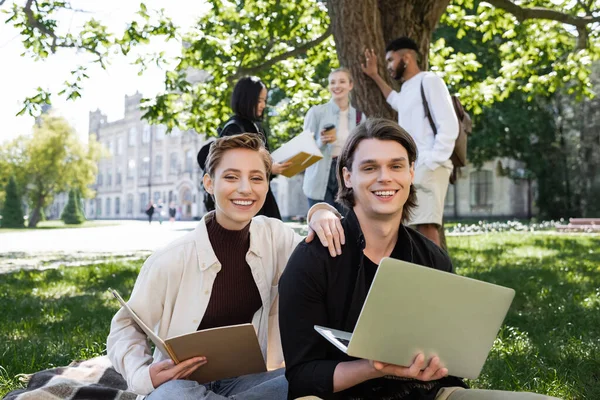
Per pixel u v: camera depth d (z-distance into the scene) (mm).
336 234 2182
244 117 4863
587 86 12547
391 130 2176
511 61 13180
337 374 2037
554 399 1915
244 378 2535
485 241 14867
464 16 11602
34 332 5312
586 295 6340
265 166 2525
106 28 10203
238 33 11789
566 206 32844
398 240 2295
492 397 2012
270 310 2730
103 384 3486
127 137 73562
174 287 2551
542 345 4301
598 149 31859
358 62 6699
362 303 2154
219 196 2455
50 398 3045
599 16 10234
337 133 5887
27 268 11758
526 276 7914
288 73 12742
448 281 1782
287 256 2738
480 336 1933
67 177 47812
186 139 63531
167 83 11492
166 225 40781
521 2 11711
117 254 15156
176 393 2188
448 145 5039
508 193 37844
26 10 9555
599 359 3908
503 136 29766
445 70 11117
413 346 1889
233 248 2572
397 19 7215
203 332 2248
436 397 2154
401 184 2170
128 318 2555
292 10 11648
